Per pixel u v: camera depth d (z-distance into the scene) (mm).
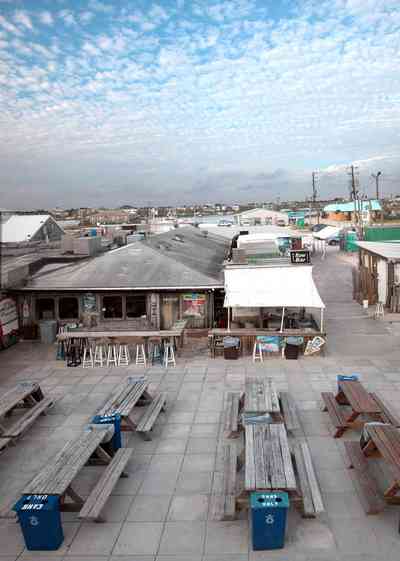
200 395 12367
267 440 8023
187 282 18031
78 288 17875
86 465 8914
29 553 6742
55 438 10250
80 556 6633
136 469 8805
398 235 39250
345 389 10508
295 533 6859
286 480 6797
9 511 7746
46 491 6887
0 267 19359
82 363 15391
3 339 17297
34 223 51562
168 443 9789
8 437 9766
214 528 7094
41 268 21250
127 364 15172
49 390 13133
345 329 18734
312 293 15875
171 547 6727
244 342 15727
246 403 9844
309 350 15367
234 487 7590
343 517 7188
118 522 7320
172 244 25641
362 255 25328
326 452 9156
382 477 8164
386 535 6773
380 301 22703
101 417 9414
